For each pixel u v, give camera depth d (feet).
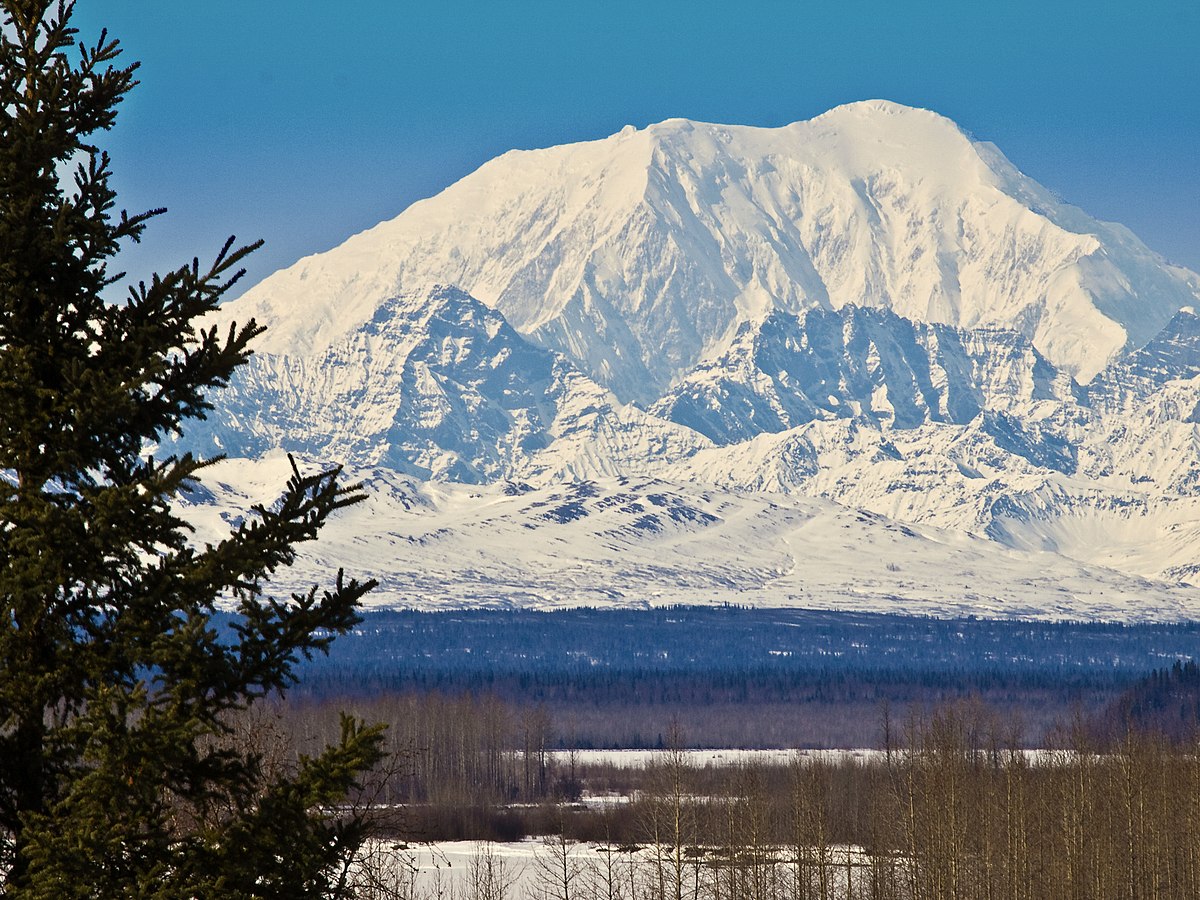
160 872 266.57
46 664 279.69
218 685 282.36
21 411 280.10
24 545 271.49
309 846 274.16
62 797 275.18
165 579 280.92
